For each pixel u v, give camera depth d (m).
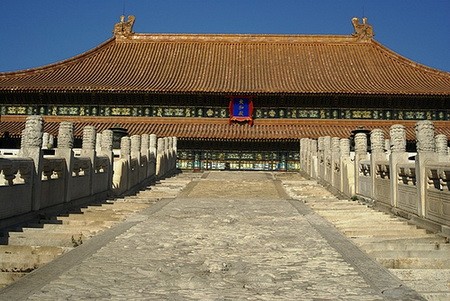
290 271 9.81
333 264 10.36
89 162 20.53
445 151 25.84
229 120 57.94
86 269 9.82
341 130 55.88
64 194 17.81
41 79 59.97
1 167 13.05
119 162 24.86
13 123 56.50
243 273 9.65
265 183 33.56
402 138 18.06
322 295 8.22
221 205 21.09
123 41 70.94
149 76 61.91
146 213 17.91
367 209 19.55
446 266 10.67
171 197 24.55
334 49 69.12
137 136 29.25
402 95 56.09
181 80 60.81
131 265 10.19
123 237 13.19
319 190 28.69
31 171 15.06
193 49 69.62
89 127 20.98
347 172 24.28
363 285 8.80
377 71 63.78
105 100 58.66
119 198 23.39
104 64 65.31
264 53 68.56
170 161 43.53
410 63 64.75
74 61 64.88
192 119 58.75
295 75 62.66
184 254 11.28
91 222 15.20
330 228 14.92
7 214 13.59
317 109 58.72
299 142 54.34
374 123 57.81
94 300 7.89
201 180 35.97
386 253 11.38
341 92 56.19
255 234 13.88
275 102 58.69
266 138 53.50
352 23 71.00
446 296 8.63
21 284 8.73
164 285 8.80
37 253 11.32
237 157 55.38
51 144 40.59
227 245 12.32
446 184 13.63
